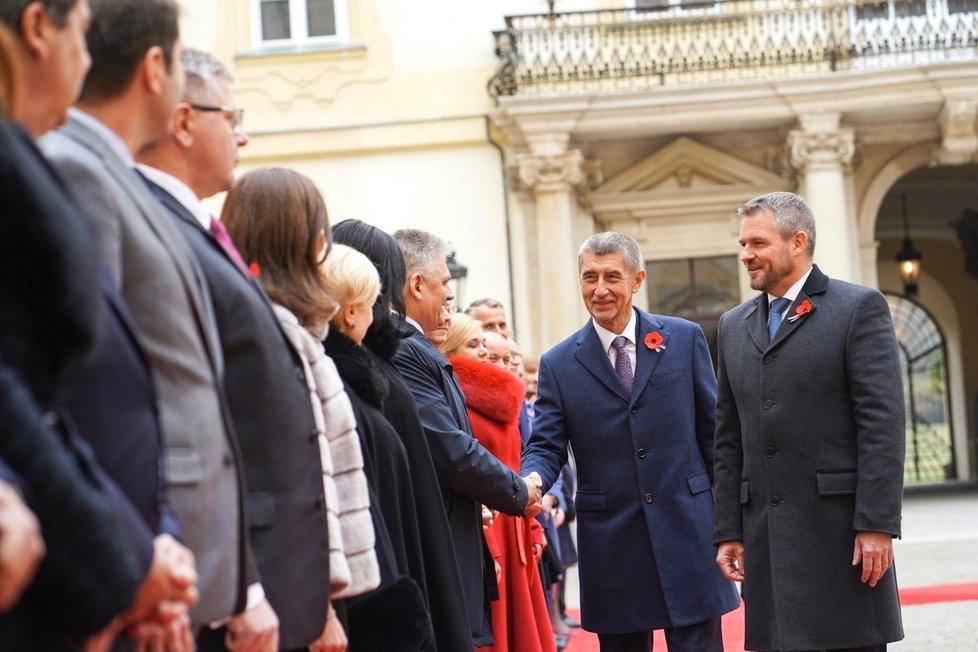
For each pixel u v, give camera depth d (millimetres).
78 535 1945
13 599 1796
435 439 5078
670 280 19047
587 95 17609
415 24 18688
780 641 5191
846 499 5207
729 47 18266
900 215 25047
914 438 28844
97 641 2113
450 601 4590
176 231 2910
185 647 2371
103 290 2482
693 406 6234
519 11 18531
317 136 18656
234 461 2914
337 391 3627
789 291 5422
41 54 2383
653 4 18516
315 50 18609
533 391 10406
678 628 6016
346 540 3594
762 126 18422
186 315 2814
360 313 4270
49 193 1982
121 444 2439
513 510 5270
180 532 2613
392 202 18656
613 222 19109
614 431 6129
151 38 2939
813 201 17875
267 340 3197
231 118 3471
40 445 1902
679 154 18812
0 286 1984
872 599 5168
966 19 17828
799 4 17938
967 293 27844
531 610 5941
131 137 2979
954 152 18203
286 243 3734
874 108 17688
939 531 15500
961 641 8320
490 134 18516
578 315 18156
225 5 18750
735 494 5570
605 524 6102
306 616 3201
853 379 5195
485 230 18547
